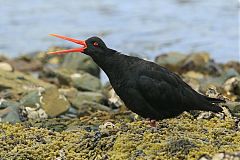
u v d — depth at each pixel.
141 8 34.53
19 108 14.34
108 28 30.48
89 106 15.51
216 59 25.02
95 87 18.62
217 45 27.05
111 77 11.15
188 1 36.03
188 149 9.38
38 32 30.02
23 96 16.02
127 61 11.05
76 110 15.83
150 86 10.77
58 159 10.19
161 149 9.60
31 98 14.89
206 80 19.50
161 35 29.02
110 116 13.61
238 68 22.39
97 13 33.50
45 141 11.06
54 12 33.91
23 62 23.89
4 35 29.66
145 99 10.89
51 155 10.35
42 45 27.95
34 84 18.67
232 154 8.79
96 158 9.96
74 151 10.45
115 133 10.76
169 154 9.41
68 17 32.81
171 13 33.25
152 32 29.53
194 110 11.51
